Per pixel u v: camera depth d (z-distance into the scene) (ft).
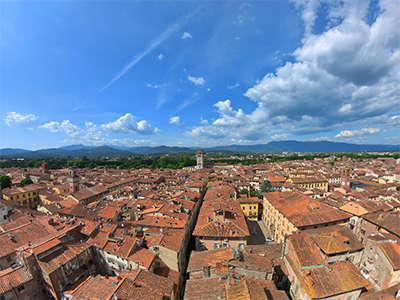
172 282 138.00
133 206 284.00
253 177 579.89
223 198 286.25
